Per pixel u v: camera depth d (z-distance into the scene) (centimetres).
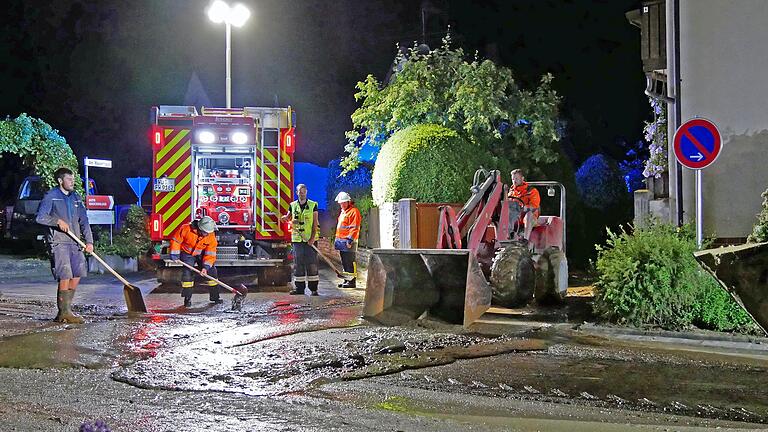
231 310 1238
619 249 1040
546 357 848
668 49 1270
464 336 973
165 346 906
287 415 605
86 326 1052
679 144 1037
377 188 1805
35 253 2314
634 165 2655
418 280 1105
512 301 1169
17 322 1086
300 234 1469
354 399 668
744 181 1198
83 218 1126
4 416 588
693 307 977
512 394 686
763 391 698
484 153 1752
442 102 1919
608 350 885
